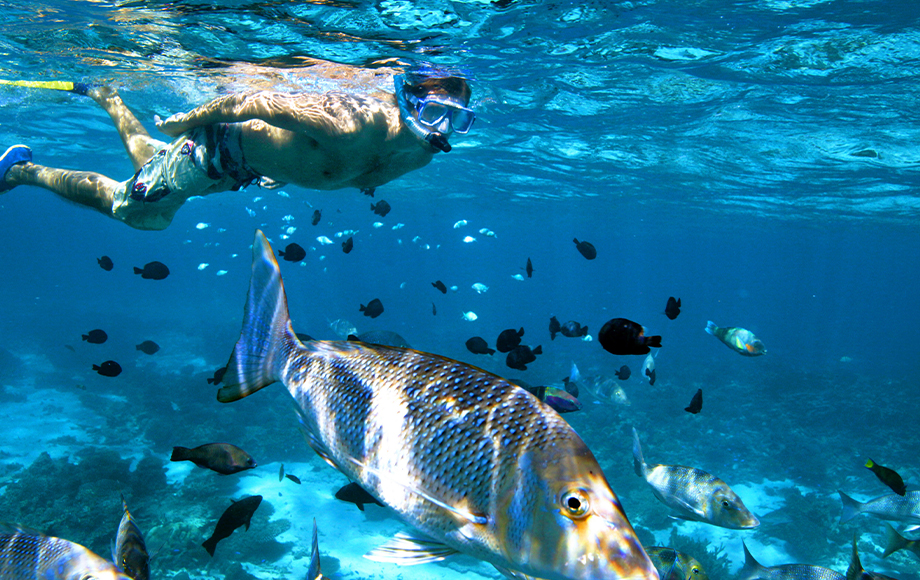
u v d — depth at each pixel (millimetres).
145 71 10844
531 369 25562
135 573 2594
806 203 27484
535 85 11750
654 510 13430
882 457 18016
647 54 9602
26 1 7578
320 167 4133
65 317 38125
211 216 78812
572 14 7777
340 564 11031
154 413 18234
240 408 18391
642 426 19000
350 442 1557
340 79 10156
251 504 4453
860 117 12727
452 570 11008
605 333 3115
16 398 20359
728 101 12289
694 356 37062
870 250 59031
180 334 34500
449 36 8422
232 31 8266
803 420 21516
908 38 8359
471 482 1326
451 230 86312
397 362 1570
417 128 3641
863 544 12844
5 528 2371
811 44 8820
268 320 1796
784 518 13914
